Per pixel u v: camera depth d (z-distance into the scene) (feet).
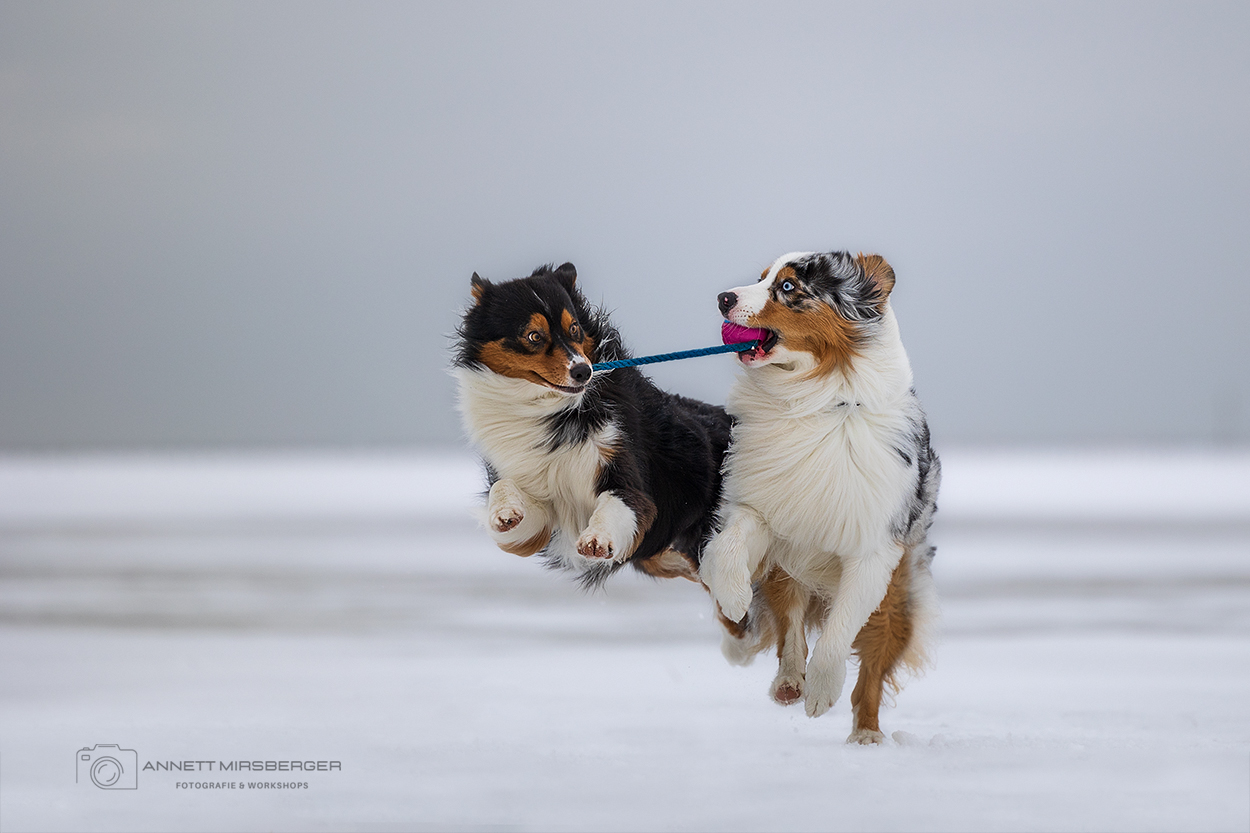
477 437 38.06
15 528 130.72
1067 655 53.78
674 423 40.19
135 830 24.98
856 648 37.42
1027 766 30.63
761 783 28.63
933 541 40.14
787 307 35.68
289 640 57.77
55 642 56.65
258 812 26.32
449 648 55.67
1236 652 54.44
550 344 36.01
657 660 52.54
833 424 35.91
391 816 25.81
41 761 31.32
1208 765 30.68
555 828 24.73
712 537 38.04
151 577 85.20
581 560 39.04
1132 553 101.65
